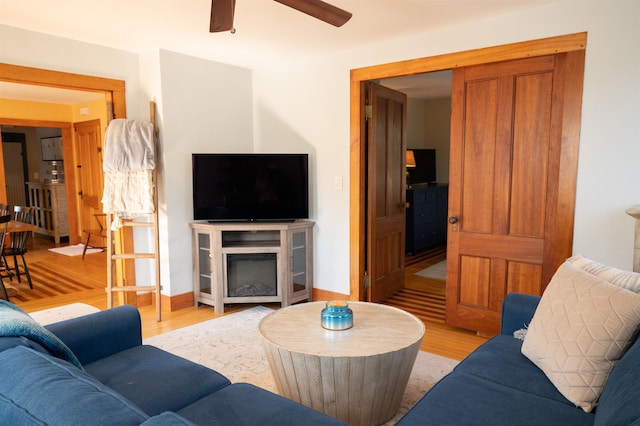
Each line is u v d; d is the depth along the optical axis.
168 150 3.95
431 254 6.77
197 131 4.18
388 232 4.45
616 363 1.58
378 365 2.07
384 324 2.47
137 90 4.04
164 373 1.80
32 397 0.93
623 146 2.71
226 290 4.06
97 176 7.02
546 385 1.74
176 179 4.04
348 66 3.93
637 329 1.57
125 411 0.89
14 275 5.24
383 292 4.42
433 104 7.75
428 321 3.85
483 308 3.45
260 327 2.43
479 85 3.31
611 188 2.76
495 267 3.36
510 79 3.16
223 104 4.39
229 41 3.63
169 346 3.27
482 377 1.83
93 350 1.96
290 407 1.54
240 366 2.93
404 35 3.49
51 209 7.82
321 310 2.72
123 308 2.16
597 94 2.77
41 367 1.04
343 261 4.16
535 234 3.15
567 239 2.94
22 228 4.73
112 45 3.75
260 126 4.66
